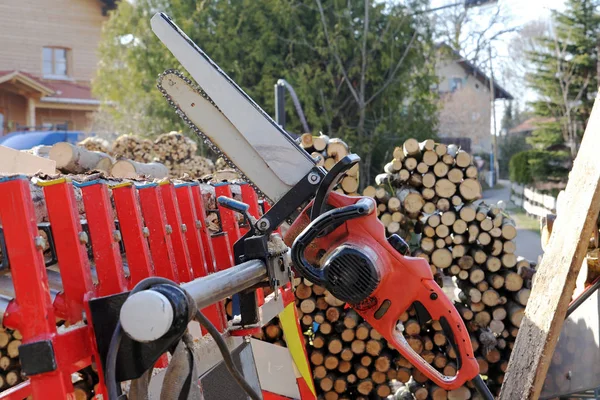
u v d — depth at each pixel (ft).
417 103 73.31
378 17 70.85
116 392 5.22
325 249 8.59
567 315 11.60
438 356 15.62
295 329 12.44
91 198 6.49
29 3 93.40
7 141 56.03
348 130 68.69
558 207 11.91
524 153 90.63
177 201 9.19
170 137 37.52
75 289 5.94
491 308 16.16
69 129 93.15
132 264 7.20
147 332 5.04
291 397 12.12
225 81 8.95
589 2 90.58
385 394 16.14
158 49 69.97
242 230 11.96
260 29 68.39
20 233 5.37
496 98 138.21
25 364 5.27
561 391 11.90
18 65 93.15
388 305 8.69
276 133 8.84
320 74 68.28
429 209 16.60
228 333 9.04
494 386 16.30
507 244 16.05
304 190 8.47
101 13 96.99
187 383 5.69
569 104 92.94
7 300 5.51
